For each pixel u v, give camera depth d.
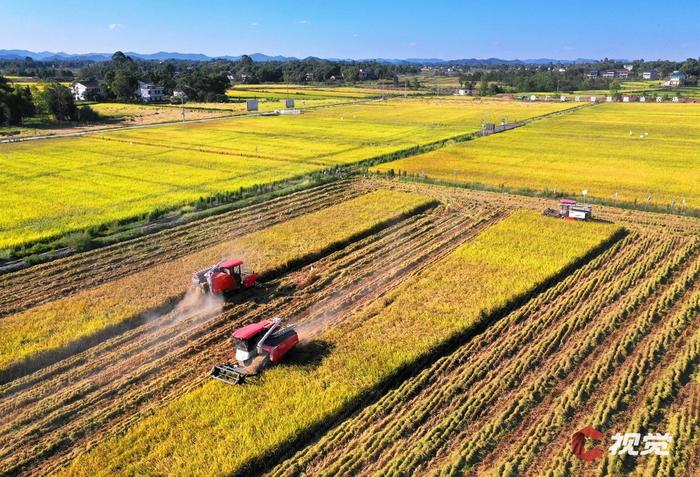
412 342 23.72
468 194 51.31
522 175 59.22
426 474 16.48
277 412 19.00
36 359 22.56
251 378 21.06
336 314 27.08
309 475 16.59
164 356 22.97
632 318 26.22
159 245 37.09
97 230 39.84
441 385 20.92
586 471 16.41
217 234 39.34
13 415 19.36
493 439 17.84
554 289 29.62
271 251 35.09
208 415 18.88
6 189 51.88
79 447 17.80
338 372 21.39
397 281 31.09
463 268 32.22
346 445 17.83
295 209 45.56
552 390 20.42
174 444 17.47
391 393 20.31
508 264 32.75
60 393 20.53
